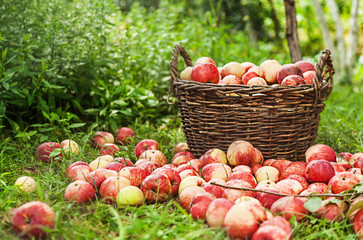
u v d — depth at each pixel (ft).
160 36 15.48
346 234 6.12
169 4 20.66
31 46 10.58
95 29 12.79
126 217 5.99
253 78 9.02
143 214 6.61
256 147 8.62
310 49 35.47
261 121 8.30
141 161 8.32
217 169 7.87
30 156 9.47
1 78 10.36
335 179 6.98
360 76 32.14
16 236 5.77
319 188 7.20
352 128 11.53
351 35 29.66
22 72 10.87
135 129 12.10
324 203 6.33
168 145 11.27
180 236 5.74
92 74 12.33
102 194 6.96
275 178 7.81
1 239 5.60
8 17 11.04
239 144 8.27
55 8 11.76
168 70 15.15
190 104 8.71
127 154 9.79
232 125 8.45
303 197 6.58
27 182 7.38
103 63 12.27
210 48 16.55
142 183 7.11
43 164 9.09
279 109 8.16
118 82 13.60
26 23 11.43
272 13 22.88
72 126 10.44
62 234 5.61
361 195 6.39
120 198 6.67
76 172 7.85
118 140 11.37
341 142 11.28
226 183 7.09
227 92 8.15
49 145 9.25
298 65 9.48
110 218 6.20
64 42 11.63
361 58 35.65
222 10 26.04
